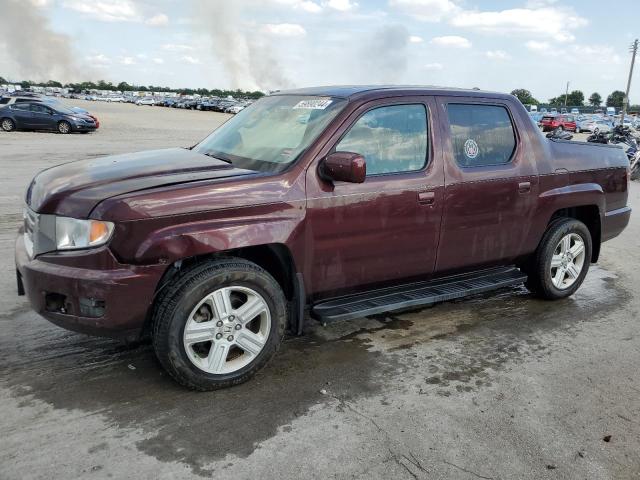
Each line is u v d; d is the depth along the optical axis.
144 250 3.08
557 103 125.88
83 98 100.62
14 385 3.40
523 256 4.93
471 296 5.41
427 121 4.19
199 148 4.46
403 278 4.20
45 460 2.72
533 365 3.99
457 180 4.23
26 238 3.60
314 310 3.82
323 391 3.49
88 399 3.28
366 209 3.79
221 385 3.42
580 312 5.10
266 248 3.62
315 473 2.73
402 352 4.11
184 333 3.24
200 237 3.20
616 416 3.38
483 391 3.59
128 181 3.31
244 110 4.80
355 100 3.91
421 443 3.01
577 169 5.13
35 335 4.09
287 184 3.51
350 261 3.84
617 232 5.70
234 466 2.75
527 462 2.90
